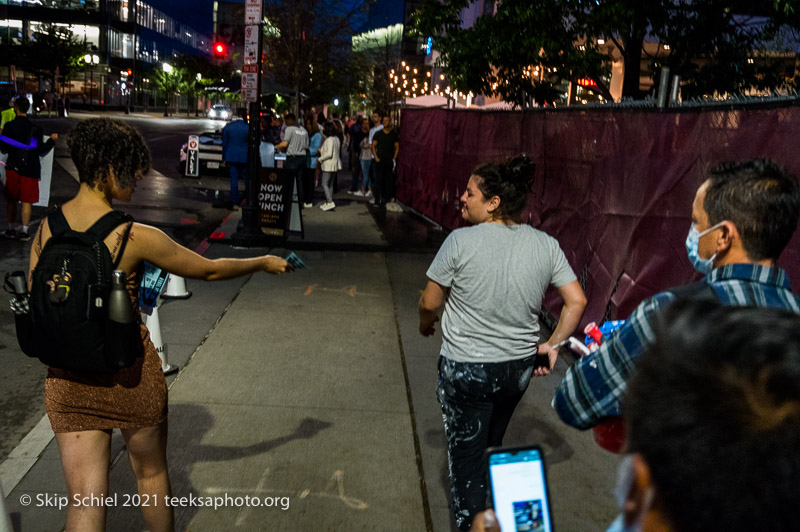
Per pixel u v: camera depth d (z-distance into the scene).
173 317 6.46
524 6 8.95
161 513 2.69
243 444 4.04
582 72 9.23
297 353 5.67
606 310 5.51
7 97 40.59
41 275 2.28
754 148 3.75
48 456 3.88
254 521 3.29
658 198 4.81
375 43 60.31
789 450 0.62
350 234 11.58
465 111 10.98
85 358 2.29
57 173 16.62
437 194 12.74
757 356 0.65
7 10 71.56
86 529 2.44
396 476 3.77
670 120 4.72
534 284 2.76
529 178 2.88
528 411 4.73
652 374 0.71
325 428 4.31
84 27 73.88
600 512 3.49
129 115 64.88
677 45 9.23
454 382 2.82
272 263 2.91
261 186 10.26
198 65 79.69
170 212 12.94
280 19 29.58
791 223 1.59
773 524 0.63
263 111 15.97
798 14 8.19
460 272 2.78
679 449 0.66
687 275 4.46
